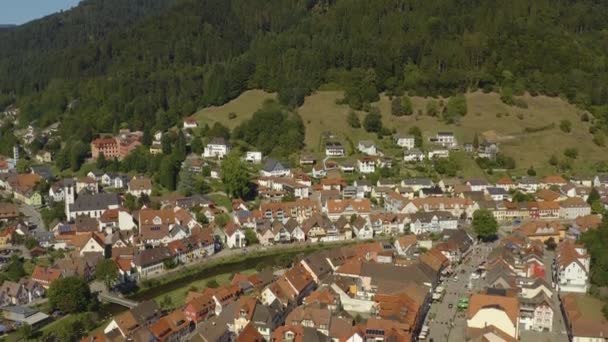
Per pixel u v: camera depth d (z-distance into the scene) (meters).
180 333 160.25
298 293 181.88
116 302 185.88
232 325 160.12
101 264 195.25
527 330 168.50
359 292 185.75
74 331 160.88
